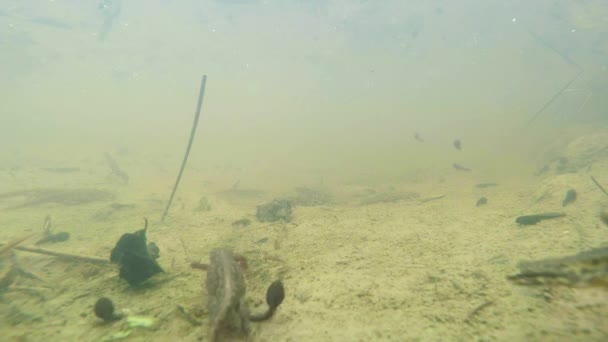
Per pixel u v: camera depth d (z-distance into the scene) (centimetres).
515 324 167
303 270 271
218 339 170
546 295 183
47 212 593
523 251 254
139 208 628
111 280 283
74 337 200
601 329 153
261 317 195
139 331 199
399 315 190
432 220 395
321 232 378
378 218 430
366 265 267
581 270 174
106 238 429
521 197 494
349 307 204
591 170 538
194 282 264
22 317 228
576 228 289
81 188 805
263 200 779
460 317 180
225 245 372
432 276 232
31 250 326
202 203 634
